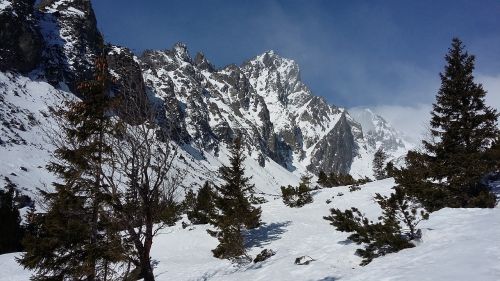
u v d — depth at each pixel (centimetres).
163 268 2352
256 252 2312
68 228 1176
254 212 2702
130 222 1131
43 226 1262
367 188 3606
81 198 1216
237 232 2444
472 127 2388
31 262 1203
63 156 1234
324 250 1845
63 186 1238
